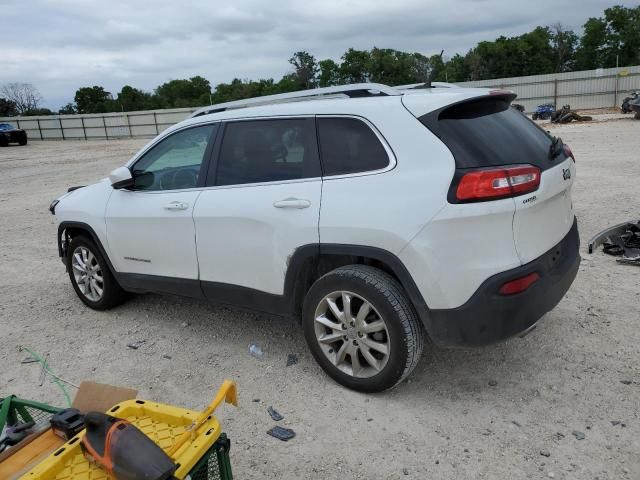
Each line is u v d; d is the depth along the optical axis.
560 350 3.94
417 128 3.18
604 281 5.16
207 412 2.27
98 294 5.17
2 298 5.79
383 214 3.17
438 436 3.11
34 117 51.69
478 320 3.06
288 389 3.67
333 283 3.42
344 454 3.01
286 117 3.72
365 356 3.43
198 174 4.17
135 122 48.94
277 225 3.61
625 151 14.59
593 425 3.12
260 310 3.94
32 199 12.95
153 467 1.90
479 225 2.97
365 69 89.44
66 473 2.05
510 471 2.81
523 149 3.27
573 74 45.50
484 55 82.38
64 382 3.95
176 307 5.20
